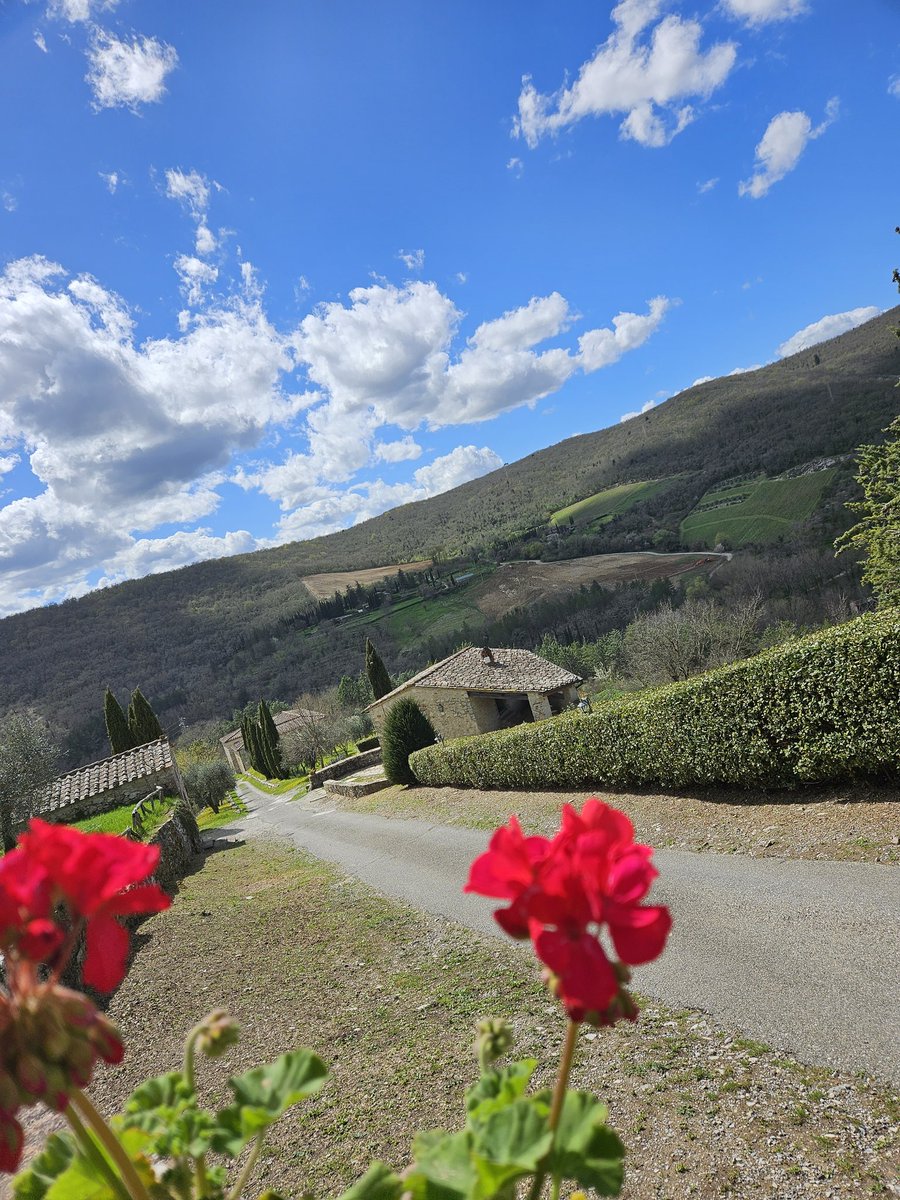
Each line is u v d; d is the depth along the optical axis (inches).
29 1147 131.9
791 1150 123.3
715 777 364.2
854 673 283.9
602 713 441.1
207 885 536.1
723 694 345.4
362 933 321.4
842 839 267.7
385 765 837.2
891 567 685.3
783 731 318.7
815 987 179.2
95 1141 33.2
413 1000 231.6
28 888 27.4
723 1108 139.6
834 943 198.5
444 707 1147.3
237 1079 38.9
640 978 209.0
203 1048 37.2
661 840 335.3
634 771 424.5
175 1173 35.4
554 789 524.4
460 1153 35.1
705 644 1180.5
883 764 287.3
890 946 188.4
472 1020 206.7
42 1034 26.9
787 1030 163.5
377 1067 188.1
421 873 413.1
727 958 206.8
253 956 319.0
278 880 493.4
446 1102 161.2
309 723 1724.9
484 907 320.8
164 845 581.0
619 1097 151.6
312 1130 162.9
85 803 839.1
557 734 489.1
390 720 827.4
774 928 217.3
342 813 794.8
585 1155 33.1
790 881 247.8
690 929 232.1
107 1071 222.2
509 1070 40.8
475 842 455.5
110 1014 274.1
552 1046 179.9
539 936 28.7
